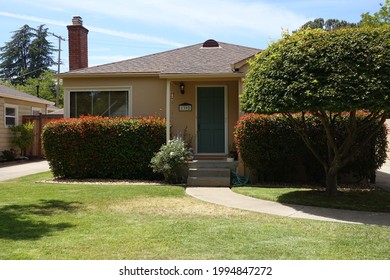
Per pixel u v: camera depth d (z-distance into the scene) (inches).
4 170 562.6
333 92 253.1
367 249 180.5
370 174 408.8
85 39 637.3
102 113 505.4
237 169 424.5
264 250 178.2
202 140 495.8
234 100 490.3
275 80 283.1
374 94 249.0
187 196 332.5
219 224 229.5
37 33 2208.4
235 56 532.1
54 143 448.5
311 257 168.4
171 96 496.1
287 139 398.3
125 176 446.6
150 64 527.5
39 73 2102.6
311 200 310.8
